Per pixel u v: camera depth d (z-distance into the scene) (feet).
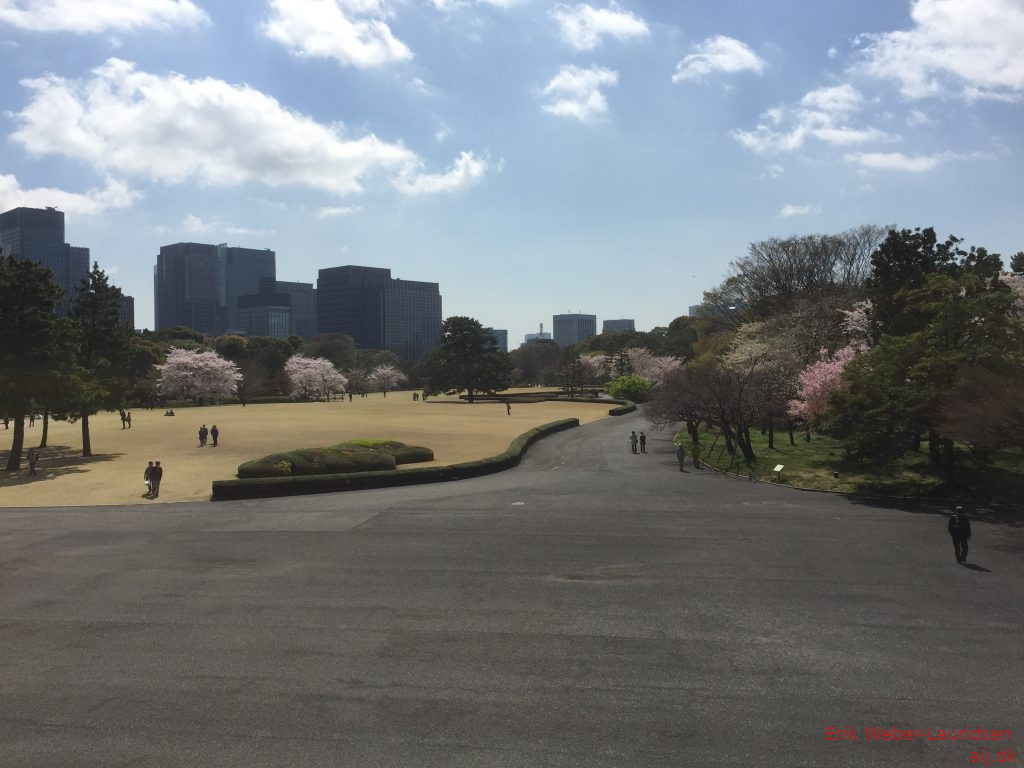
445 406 312.71
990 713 29.27
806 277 214.28
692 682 32.60
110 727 28.73
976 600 44.57
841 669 33.96
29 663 35.68
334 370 451.53
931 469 100.42
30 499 95.55
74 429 193.98
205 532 68.33
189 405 343.05
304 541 63.67
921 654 35.78
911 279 130.00
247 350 431.84
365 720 29.14
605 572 52.13
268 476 104.63
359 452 118.83
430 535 65.67
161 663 35.50
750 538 63.26
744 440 128.77
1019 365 84.58
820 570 52.03
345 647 37.47
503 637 38.78
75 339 141.28
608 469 125.49
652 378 319.68
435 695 31.48
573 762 25.62
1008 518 71.20
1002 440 75.97
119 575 52.54
